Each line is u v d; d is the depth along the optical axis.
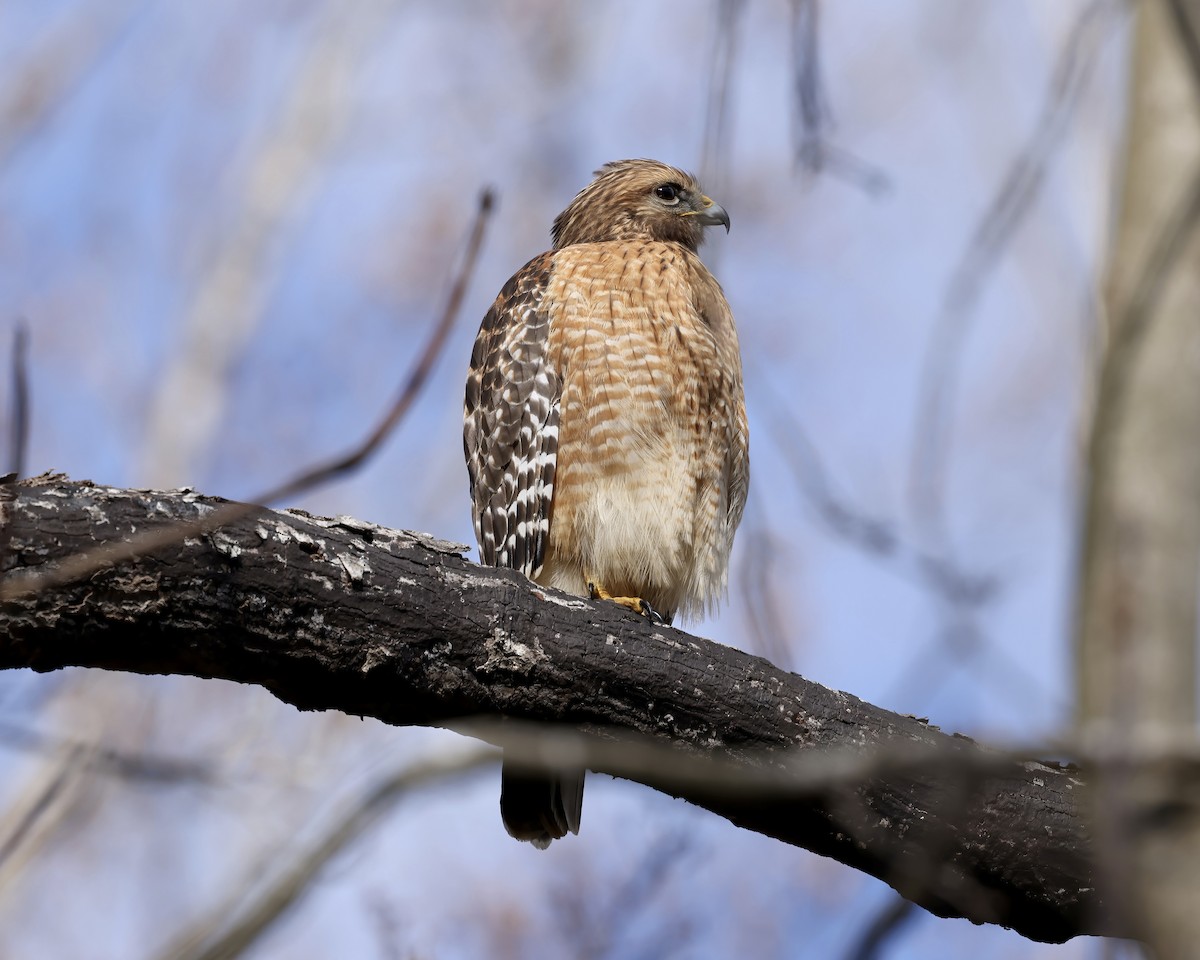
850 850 7.26
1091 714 5.17
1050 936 7.49
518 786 8.76
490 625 6.59
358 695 6.42
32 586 5.16
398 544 6.45
